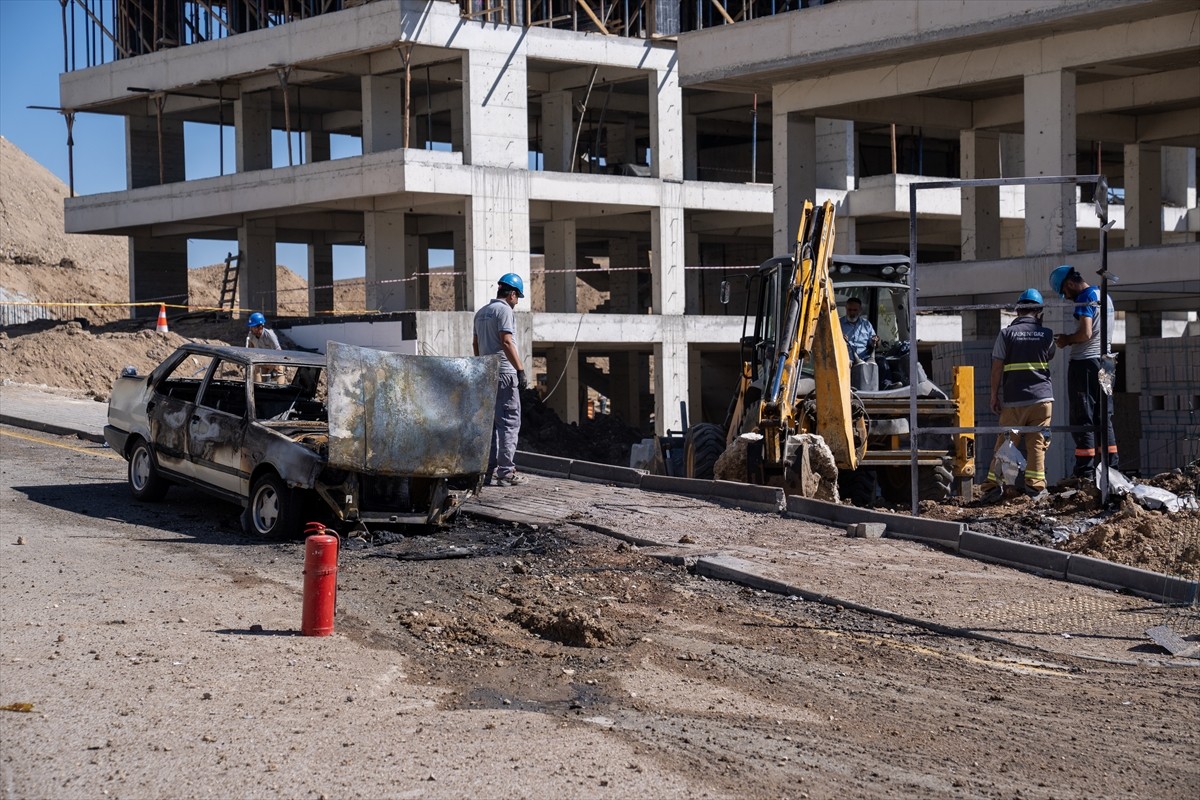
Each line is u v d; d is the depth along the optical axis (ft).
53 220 306.35
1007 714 23.48
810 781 19.42
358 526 39.75
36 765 18.63
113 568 33.53
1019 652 27.86
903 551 37.68
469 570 35.42
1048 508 43.24
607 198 133.39
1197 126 103.30
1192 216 151.74
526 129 128.26
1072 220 78.48
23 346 102.83
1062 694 24.86
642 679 25.11
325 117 164.96
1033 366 45.55
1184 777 20.24
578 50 130.72
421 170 121.39
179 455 42.83
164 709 21.45
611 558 36.70
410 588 32.96
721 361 167.73
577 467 53.67
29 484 48.16
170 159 157.28
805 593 32.45
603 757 19.95
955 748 21.40
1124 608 31.37
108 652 24.88
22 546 35.94
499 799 17.88
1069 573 34.40
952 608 31.14
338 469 38.17
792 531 40.32
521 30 127.44
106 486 48.39
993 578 34.40
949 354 76.84
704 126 165.48
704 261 180.96
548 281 147.74
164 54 140.56
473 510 43.55
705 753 20.51
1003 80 81.76
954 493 51.96
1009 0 75.25
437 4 121.90
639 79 141.38
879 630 29.53
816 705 23.72
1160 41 73.46
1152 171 111.24
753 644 28.09
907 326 53.21
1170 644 28.07
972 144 104.01
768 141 176.35
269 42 130.82
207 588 31.53
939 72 83.20
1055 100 78.18
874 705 23.84
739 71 87.86
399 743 20.24
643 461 63.93
